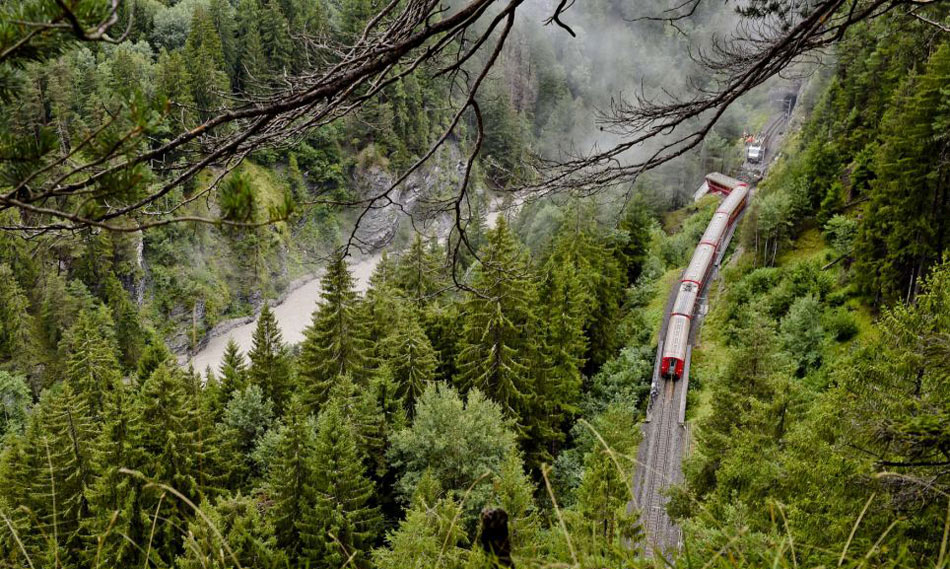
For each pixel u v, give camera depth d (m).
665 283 50.81
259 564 18.62
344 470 22.05
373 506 27.69
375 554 18.16
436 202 5.18
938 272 13.26
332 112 4.31
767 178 65.88
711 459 22.56
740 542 3.61
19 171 2.64
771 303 42.22
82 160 2.78
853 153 47.19
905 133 32.09
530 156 6.19
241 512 20.11
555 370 32.59
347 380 28.39
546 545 7.24
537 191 6.11
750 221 49.66
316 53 4.59
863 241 36.25
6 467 26.27
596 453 16.39
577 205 41.25
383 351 34.81
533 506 17.20
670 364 38.66
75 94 43.88
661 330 44.62
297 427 22.38
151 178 2.88
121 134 2.77
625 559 3.60
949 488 6.76
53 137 2.68
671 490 19.42
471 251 5.38
